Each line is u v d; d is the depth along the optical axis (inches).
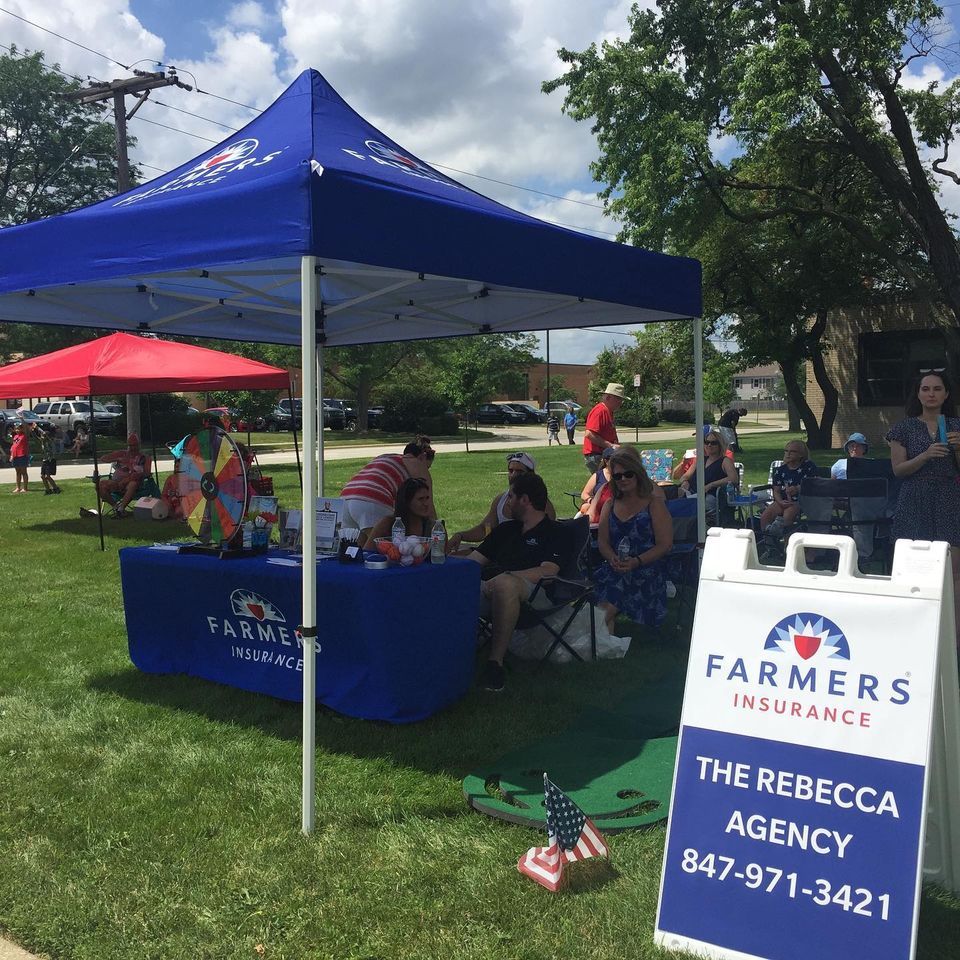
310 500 133.8
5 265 177.8
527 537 209.6
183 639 201.2
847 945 90.7
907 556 97.5
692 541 251.4
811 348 959.6
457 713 176.1
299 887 115.7
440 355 1857.8
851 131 671.1
